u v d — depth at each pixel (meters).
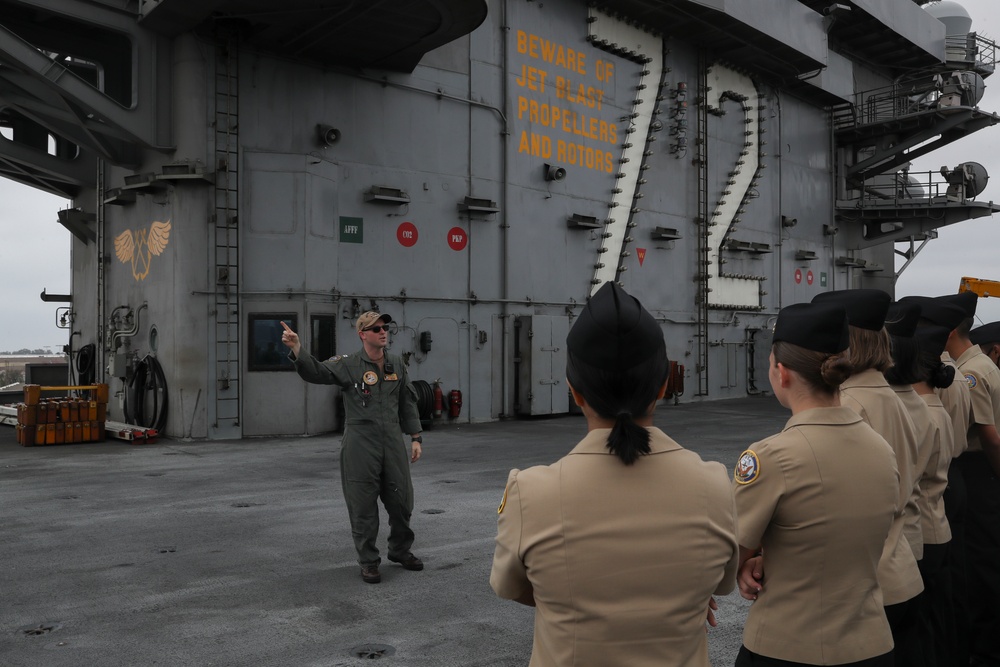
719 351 22.70
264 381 13.79
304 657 4.35
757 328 23.95
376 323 5.74
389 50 14.06
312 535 7.09
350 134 14.74
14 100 13.02
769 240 24.44
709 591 1.78
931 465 3.19
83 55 15.61
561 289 18.22
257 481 9.72
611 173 19.36
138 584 5.66
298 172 13.97
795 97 25.45
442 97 15.95
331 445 12.91
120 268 15.59
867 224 28.67
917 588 2.71
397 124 15.36
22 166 17.08
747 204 23.64
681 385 20.41
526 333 17.20
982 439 4.18
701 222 21.86
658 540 1.73
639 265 20.17
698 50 21.61
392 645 4.53
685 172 21.52
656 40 20.38
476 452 12.23
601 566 1.72
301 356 5.55
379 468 5.77
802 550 2.26
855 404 2.81
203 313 13.41
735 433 14.50
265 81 13.79
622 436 1.75
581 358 1.81
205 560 6.28
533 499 1.79
